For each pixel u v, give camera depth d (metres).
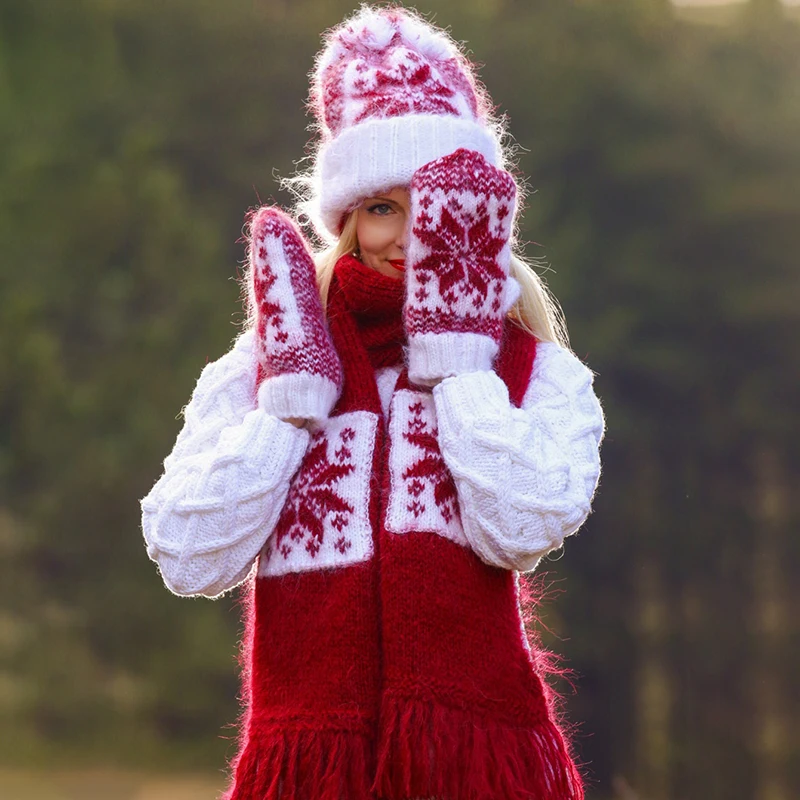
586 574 48.88
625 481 50.34
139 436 46.25
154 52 55.38
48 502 45.62
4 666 43.44
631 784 45.56
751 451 52.75
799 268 54.78
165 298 48.94
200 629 43.72
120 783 36.66
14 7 53.56
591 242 54.38
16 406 46.97
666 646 48.59
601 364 51.66
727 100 57.75
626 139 56.12
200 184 54.44
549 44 57.44
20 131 52.34
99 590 44.78
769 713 47.94
